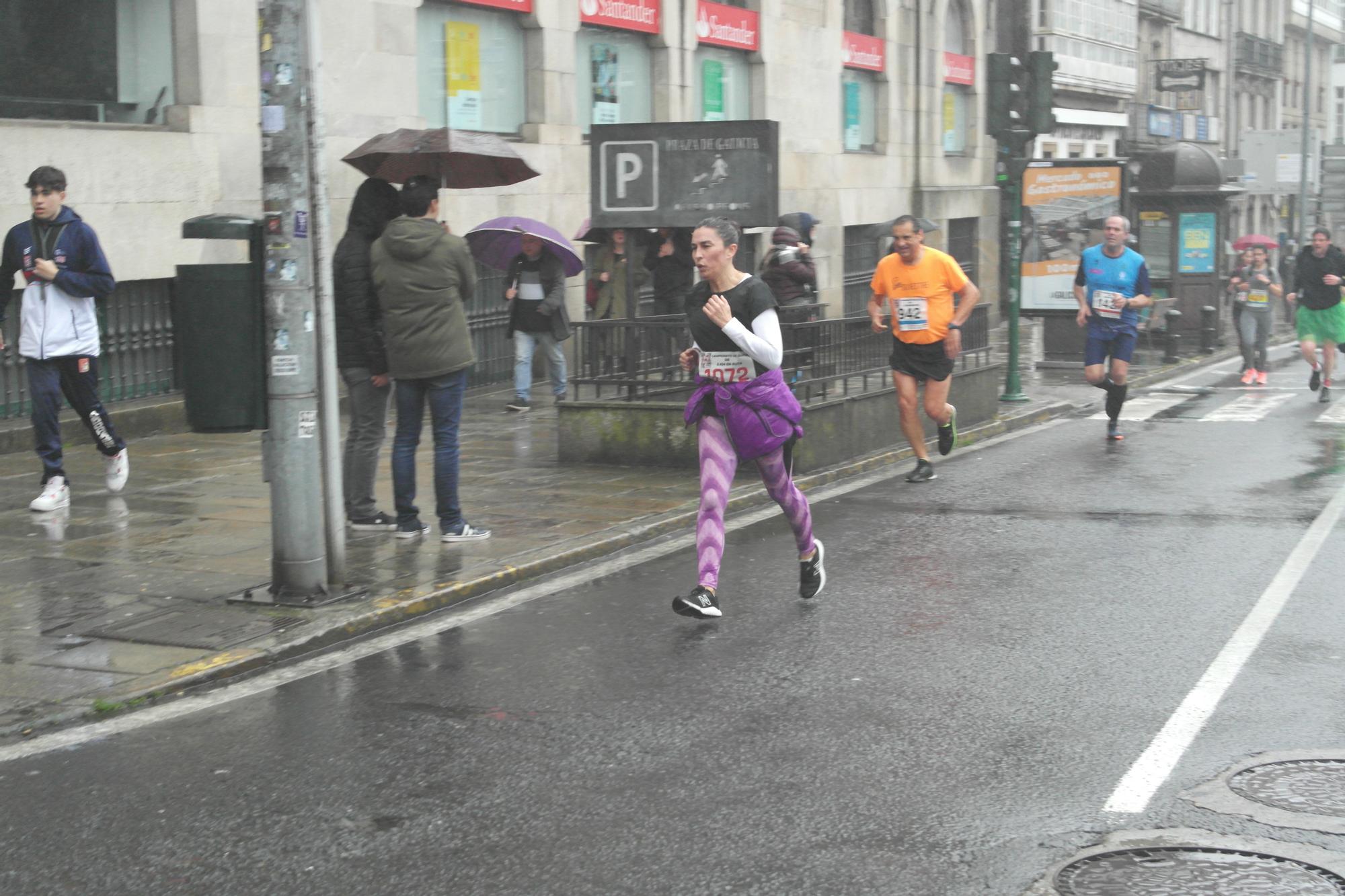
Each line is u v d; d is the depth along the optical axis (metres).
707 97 25.67
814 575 8.01
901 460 13.49
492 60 20.31
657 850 4.69
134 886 4.48
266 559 8.73
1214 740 5.67
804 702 6.21
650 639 7.29
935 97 34.09
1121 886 4.38
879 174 31.67
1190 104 58.72
